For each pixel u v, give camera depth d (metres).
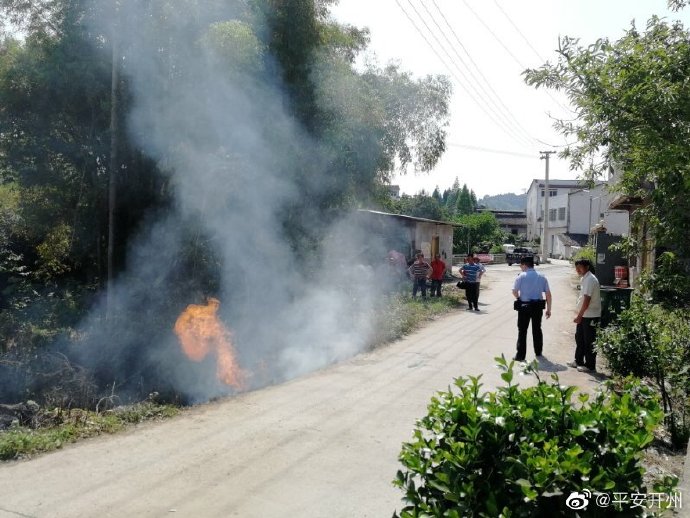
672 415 5.81
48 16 11.98
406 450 3.00
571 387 3.00
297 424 6.29
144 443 5.80
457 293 21.53
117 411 6.95
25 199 12.91
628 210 19.17
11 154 12.32
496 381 8.09
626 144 5.37
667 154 4.72
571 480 2.54
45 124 12.21
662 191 5.12
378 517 4.18
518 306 9.64
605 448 2.67
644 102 4.95
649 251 6.05
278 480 4.81
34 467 5.17
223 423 6.41
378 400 7.17
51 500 4.46
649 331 7.20
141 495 4.55
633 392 3.29
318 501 4.43
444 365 9.20
